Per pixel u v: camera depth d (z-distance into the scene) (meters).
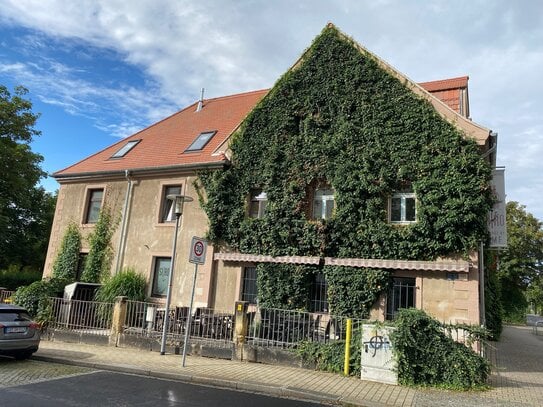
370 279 13.95
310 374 10.18
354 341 10.41
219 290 16.69
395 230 13.99
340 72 16.06
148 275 18.19
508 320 45.66
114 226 19.78
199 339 12.50
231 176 17.39
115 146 23.58
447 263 13.09
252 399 8.16
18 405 7.02
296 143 16.30
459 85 17.48
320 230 14.98
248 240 16.48
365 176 14.66
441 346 9.68
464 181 13.30
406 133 14.43
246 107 22.36
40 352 11.77
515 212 47.66
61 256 20.62
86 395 7.83
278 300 15.31
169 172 18.84
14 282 30.88
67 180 21.78
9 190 30.91
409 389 9.16
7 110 29.52
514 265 45.62
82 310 14.32
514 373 12.29
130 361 10.94
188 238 17.73
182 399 7.83
